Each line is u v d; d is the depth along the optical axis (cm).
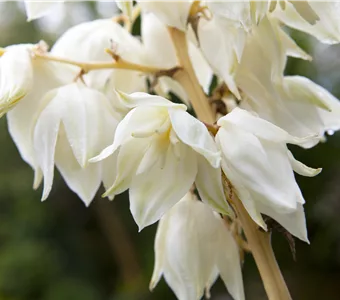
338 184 131
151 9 41
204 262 41
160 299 155
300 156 126
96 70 43
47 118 40
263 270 39
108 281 187
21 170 185
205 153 35
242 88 41
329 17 40
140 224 36
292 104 41
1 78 40
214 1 37
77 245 187
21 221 180
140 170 36
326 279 140
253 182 36
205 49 41
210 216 42
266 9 37
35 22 180
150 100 35
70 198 186
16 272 167
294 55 42
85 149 39
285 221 37
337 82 127
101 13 154
